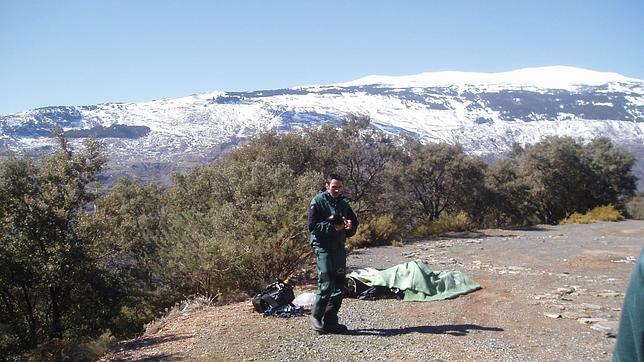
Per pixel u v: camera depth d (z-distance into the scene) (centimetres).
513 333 641
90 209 1382
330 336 630
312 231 636
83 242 1277
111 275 1406
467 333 640
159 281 1412
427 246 1731
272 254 1020
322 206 639
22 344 1292
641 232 2059
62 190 1296
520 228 2456
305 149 2423
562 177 3784
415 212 3112
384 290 880
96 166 1364
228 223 1059
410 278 887
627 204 4344
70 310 1396
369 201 2617
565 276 1053
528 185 3500
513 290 909
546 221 3888
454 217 2497
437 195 3061
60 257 1222
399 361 536
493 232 2234
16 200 1262
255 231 1026
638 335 132
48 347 809
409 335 632
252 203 1105
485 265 1235
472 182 3088
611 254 1378
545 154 3766
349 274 932
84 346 731
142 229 1505
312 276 1138
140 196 1562
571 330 654
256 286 1038
